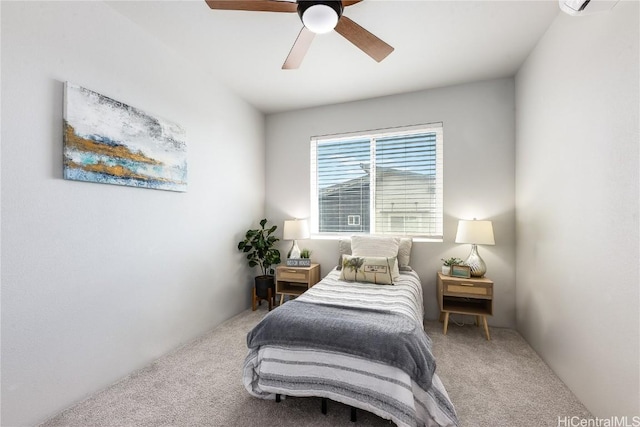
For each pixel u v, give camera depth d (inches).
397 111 129.0
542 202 87.3
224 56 98.1
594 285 61.4
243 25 81.7
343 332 60.7
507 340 100.7
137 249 81.7
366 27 82.7
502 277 113.6
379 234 134.5
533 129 93.9
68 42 64.8
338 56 98.2
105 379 72.7
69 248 65.1
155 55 87.3
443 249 121.3
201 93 106.4
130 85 79.2
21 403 57.1
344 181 141.4
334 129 139.8
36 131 59.3
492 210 115.2
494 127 115.2
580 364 66.6
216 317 115.0
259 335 66.4
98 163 69.7
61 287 63.7
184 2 72.6
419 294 98.8
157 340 88.0
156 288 87.8
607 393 57.0
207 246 110.1
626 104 52.1
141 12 76.2
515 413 62.9
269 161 150.6
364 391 56.9
